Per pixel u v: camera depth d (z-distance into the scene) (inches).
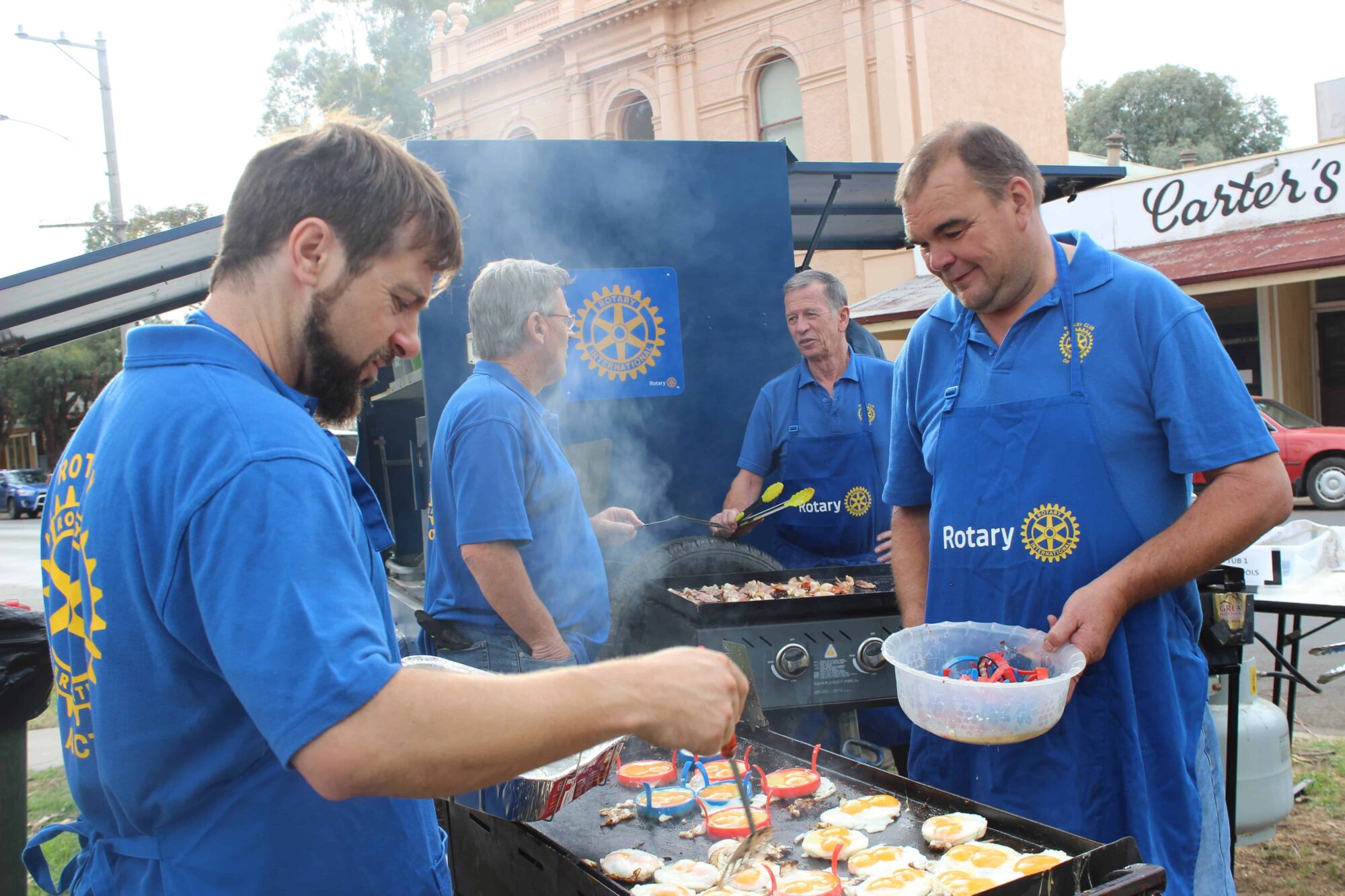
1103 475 67.8
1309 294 552.4
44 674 104.6
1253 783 112.1
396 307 43.2
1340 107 643.5
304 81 1038.4
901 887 52.4
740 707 43.1
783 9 585.3
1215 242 474.9
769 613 93.7
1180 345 65.4
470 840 71.9
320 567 36.5
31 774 181.6
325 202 40.2
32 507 1079.0
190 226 132.0
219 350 40.5
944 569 74.6
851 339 154.5
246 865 41.2
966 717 61.1
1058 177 166.6
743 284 135.8
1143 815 66.4
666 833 65.6
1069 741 68.3
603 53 667.4
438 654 95.6
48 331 163.8
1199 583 96.5
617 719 38.4
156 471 37.8
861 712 118.3
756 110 616.4
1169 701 67.8
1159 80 1631.4
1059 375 69.0
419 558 185.3
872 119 561.3
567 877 56.0
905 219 70.0
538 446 91.5
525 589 87.0
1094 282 68.6
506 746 35.9
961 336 75.2
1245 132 1628.9
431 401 120.4
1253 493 63.4
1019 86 624.1
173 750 39.9
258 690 34.9
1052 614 69.5
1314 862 121.5
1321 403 558.3
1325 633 220.8
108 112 753.6
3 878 103.3
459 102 768.9
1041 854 55.2
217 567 35.9
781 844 61.9
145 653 38.8
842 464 131.8
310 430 40.2
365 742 34.3
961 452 73.2
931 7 561.0
